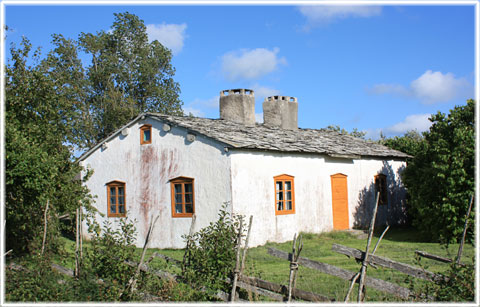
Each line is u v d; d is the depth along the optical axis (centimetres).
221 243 844
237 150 1662
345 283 980
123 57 3469
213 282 809
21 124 1208
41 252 950
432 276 710
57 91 1400
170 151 1798
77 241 902
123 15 3528
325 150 2034
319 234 1948
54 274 848
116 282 793
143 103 3528
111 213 1952
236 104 2289
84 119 3052
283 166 1853
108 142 1984
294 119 2481
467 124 1695
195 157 1727
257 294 782
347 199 2166
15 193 1097
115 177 1947
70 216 1341
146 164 1862
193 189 1720
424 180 1744
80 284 796
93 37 3350
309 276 1086
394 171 2505
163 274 846
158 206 1812
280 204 1828
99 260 846
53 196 1184
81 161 2050
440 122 1733
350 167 2211
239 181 1655
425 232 1802
